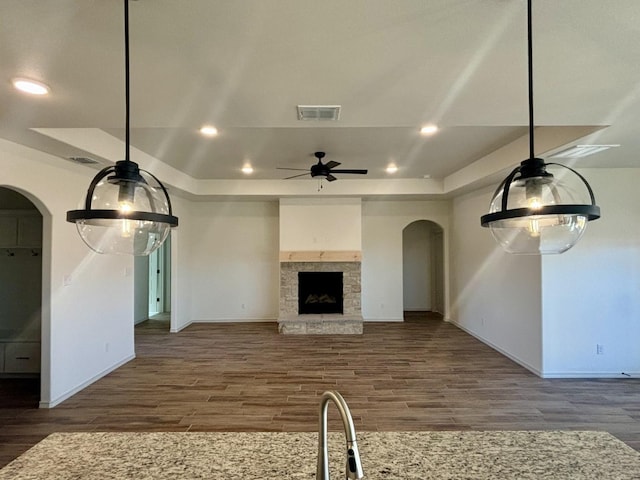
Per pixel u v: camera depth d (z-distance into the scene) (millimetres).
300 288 7316
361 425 3232
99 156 3684
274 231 7676
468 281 6656
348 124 2725
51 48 1687
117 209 1536
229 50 1724
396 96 2236
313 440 1454
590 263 4445
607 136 3127
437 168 5727
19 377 4582
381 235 7773
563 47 1699
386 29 1564
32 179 3453
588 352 4426
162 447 1394
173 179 5629
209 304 7645
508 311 5230
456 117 2590
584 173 4453
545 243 1650
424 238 8867
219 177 6391
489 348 5699
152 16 1461
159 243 1876
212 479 1187
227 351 5562
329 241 7023
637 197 4441
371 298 7754
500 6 1418
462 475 1195
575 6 1411
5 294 4562
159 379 4402
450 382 4273
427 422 3285
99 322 4469
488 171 4820
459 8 1426
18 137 3029
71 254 3986
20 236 4547
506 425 3230
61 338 3811
